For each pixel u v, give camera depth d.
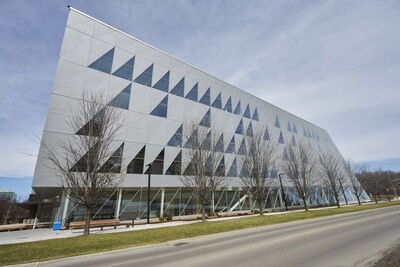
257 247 9.65
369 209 29.56
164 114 28.44
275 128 44.97
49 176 18.98
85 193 14.52
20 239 13.56
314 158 49.31
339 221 17.78
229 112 36.97
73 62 22.72
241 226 16.83
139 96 26.67
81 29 24.20
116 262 8.48
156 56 30.03
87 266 8.09
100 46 25.09
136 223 21.59
